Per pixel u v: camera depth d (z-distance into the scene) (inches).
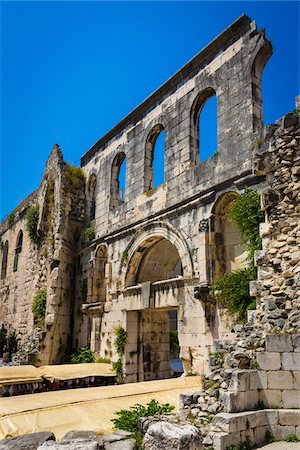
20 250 1311.5
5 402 413.4
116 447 271.3
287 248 416.8
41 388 617.0
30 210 1189.7
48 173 1108.5
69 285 968.3
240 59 612.7
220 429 319.3
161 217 700.0
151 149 814.5
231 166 582.2
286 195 432.8
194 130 694.5
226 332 535.5
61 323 920.9
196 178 644.7
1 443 271.7
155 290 692.7
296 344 360.8
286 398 353.1
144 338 776.9
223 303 549.0
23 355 861.2
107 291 837.8
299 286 391.2
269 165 450.6
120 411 380.5
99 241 909.8
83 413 382.3
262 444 330.3
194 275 604.4
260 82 594.9
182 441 251.9
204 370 553.0
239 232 580.7
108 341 803.4
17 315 1185.4
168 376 788.6
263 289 420.8
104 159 964.0
